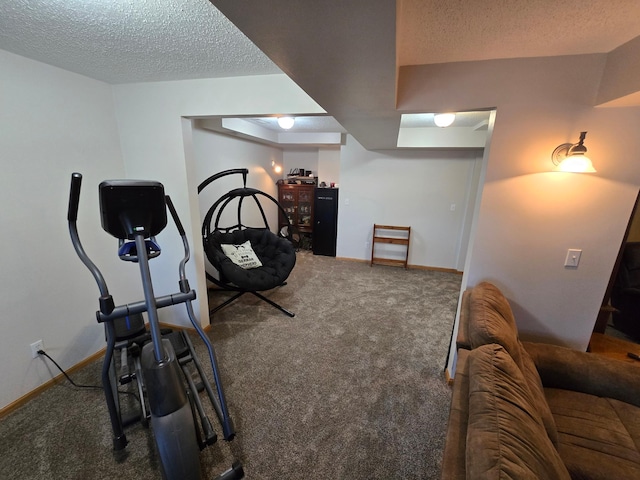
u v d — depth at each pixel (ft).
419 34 3.99
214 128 11.56
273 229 18.84
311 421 5.63
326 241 17.43
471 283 6.04
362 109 5.73
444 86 5.17
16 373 5.83
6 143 5.42
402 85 5.34
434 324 9.56
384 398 6.27
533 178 5.20
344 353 7.86
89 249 7.02
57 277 6.44
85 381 6.56
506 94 4.97
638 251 8.91
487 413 2.68
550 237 5.42
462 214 14.83
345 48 3.02
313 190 18.07
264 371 7.07
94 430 5.33
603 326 6.86
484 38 4.08
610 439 3.97
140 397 5.61
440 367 7.35
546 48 4.38
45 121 5.96
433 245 15.55
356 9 2.27
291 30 2.65
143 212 3.93
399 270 15.37
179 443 3.83
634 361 5.85
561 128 4.89
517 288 5.79
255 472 4.66
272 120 12.31
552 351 5.13
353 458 4.92
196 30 4.39
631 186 4.90
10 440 5.12
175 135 7.23
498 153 5.24
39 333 6.19
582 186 5.08
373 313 10.27
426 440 5.28
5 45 4.99
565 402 4.64
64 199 6.43
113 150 7.39
